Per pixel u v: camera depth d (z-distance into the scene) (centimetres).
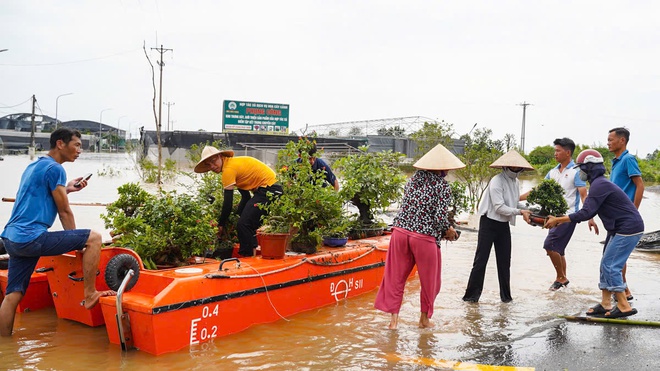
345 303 666
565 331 557
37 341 503
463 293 720
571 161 765
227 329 525
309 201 634
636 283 780
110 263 493
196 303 491
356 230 804
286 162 688
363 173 798
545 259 969
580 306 657
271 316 575
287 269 590
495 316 614
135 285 512
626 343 519
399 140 4594
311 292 628
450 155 569
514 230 1384
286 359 472
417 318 609
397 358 479
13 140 7681
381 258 755
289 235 634
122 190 600
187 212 581
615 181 702
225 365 454
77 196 1867
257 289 554
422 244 561
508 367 459
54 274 556
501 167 682
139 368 442
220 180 730
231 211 669
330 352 491
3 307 510
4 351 477
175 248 575
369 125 5691
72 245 489
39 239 483
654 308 644
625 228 593
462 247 1086
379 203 806
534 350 500
